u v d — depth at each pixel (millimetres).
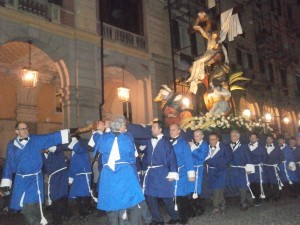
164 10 18781
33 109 17422
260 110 25125
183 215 6547
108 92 19828
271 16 29672
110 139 4973
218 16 20531
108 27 15531
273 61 29172
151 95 16766
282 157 9625
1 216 8508
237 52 25234
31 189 5555
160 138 6184
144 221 6398
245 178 7910
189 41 19984
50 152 7098
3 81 16359
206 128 10367
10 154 5637
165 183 6035
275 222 6164
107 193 4777
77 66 13688
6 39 11758
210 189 7520
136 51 16406
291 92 30641
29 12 12562
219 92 12641
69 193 7871
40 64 16078
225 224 6199
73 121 13234
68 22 13867
